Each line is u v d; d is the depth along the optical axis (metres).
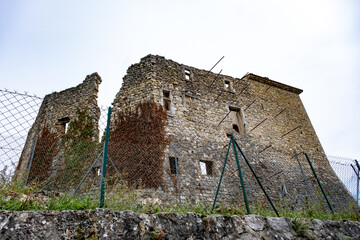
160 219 3.19
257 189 10.25
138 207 3.98
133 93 11.20
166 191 8.12
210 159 10.28
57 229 2.57
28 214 2.53
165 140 9.70
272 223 3.97
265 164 11.63
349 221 4.71
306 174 12.53
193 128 11.00
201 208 5.09
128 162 8.18
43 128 11.54
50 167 9.02
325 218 5.32
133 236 2.89
